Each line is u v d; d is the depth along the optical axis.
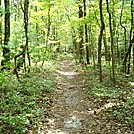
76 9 24.25
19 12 19.48
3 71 12.47
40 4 16.86
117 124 8.00
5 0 14.01
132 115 8.54
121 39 27.38
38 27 20.20
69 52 48.44
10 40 13.27
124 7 17.56
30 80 14.12
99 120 8.77
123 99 10.70
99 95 10.95
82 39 24.92
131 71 20.81
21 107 9.48
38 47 15.88
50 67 22.69
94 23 19.06
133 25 17.72
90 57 27.16
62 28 29.73
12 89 11.45
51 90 13.80
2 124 7.78
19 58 16.52
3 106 9.38
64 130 8.22
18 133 7.44
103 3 16.08
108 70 19.61
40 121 8.82
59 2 19.98
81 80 17.70
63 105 11.38
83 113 9.97
